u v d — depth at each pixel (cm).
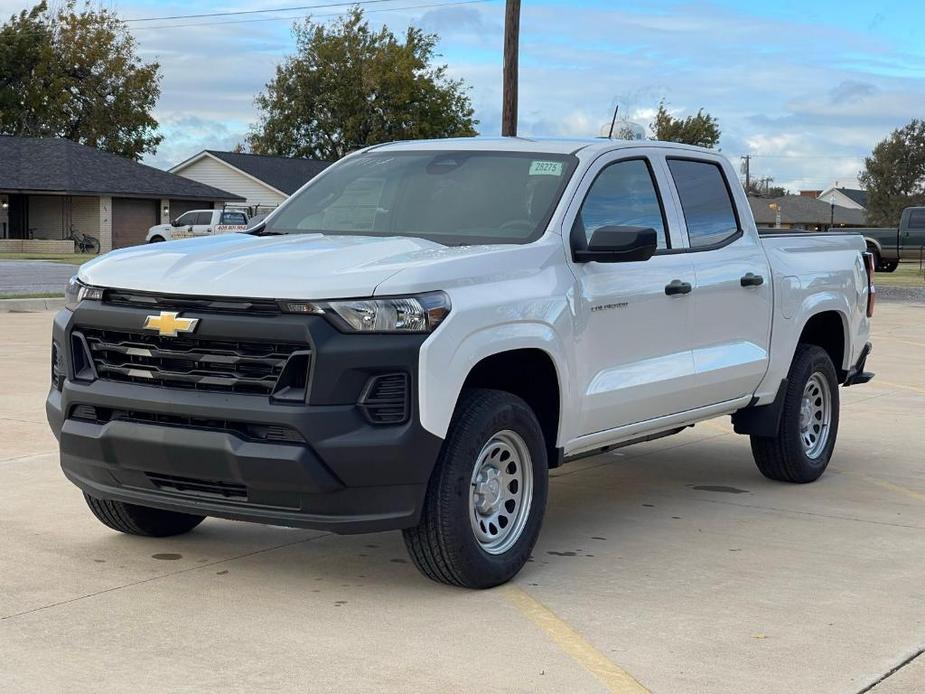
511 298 543
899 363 1536
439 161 656
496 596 536
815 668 449
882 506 740
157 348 518
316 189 682
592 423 611
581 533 661
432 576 538
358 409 493
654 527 677
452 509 516
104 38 7506
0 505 682
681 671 443
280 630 482
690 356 681
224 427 502
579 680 432
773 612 519
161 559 586
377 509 502
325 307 491
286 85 8056
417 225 618
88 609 503
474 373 559
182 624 487
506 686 425
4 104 7469
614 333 618
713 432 1016
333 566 581
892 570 592
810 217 10394
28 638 465
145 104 7694
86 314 536
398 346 494
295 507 500
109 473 538
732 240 734
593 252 587
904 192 12500
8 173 5481
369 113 7988
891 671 448
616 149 658
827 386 820
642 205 665
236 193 6681
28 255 4850
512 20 2620
